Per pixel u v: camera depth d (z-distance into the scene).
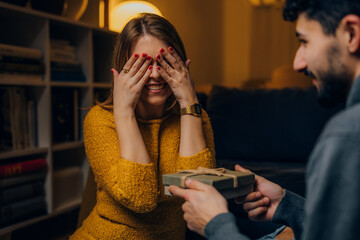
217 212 0.62
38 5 2.04
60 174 2.10
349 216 0.45
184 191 0.68
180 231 1.02
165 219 0.96
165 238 0.98
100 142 0.93
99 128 0.94
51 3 2.03
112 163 0.89
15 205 1.78
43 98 1.96
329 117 1.96
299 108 2.01
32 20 1.96
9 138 1.85
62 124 2.13
